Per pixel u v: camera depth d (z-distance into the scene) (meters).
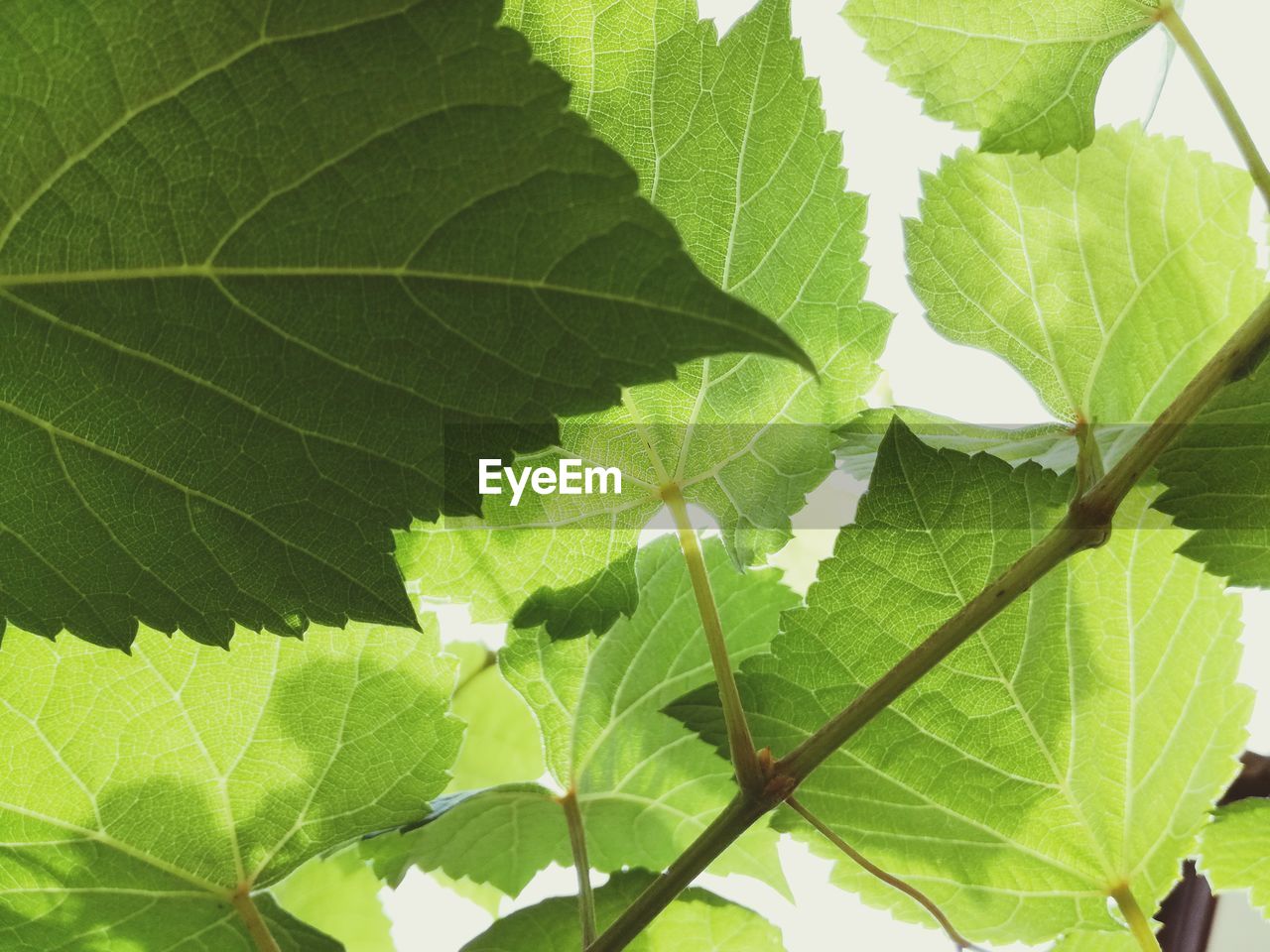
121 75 0.14
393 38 0.14
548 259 0.14
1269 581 0.21
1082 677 0.23
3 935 0.22
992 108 0.23
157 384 0.15
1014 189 0.24
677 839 0.27
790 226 0.21
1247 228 0.24
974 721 0.22
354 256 0.14
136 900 0.22
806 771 0.20
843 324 0.22
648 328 0.14
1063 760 0.23
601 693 0.25
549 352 0.14
